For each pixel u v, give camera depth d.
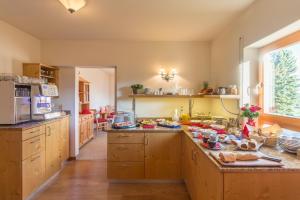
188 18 3.22
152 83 4.57
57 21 3.36
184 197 2.95
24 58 3.94
